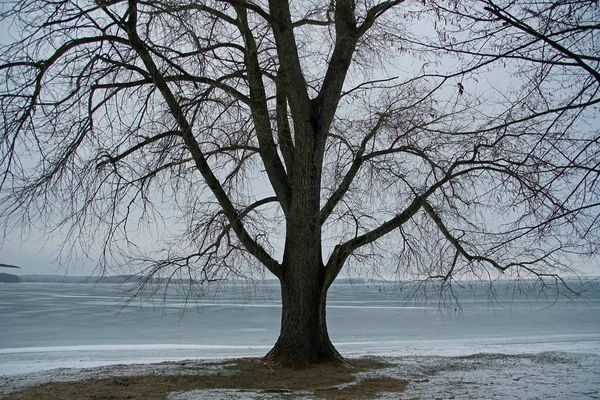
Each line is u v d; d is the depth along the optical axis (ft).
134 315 130.82
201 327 100.58
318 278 38.65
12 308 157.58
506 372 37.27
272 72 39.29
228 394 28.48
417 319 123.34
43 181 30.27
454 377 34.78
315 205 38.24
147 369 38.14
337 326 104.22
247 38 38.86
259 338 80.38
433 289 37.32
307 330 37.55
